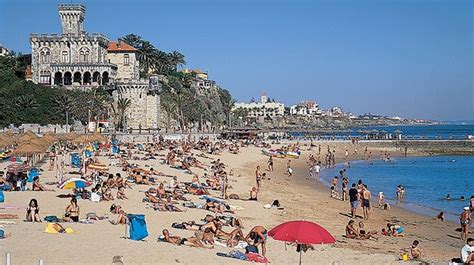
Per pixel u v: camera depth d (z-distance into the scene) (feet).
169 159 222.69
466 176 268.82
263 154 346.74
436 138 508.53
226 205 130.93
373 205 166.30
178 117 490.90
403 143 467.11
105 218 102.37
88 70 423.23
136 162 222.89
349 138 522.88
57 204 113.29
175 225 100.22
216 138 442.50
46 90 380.58
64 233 86.12
